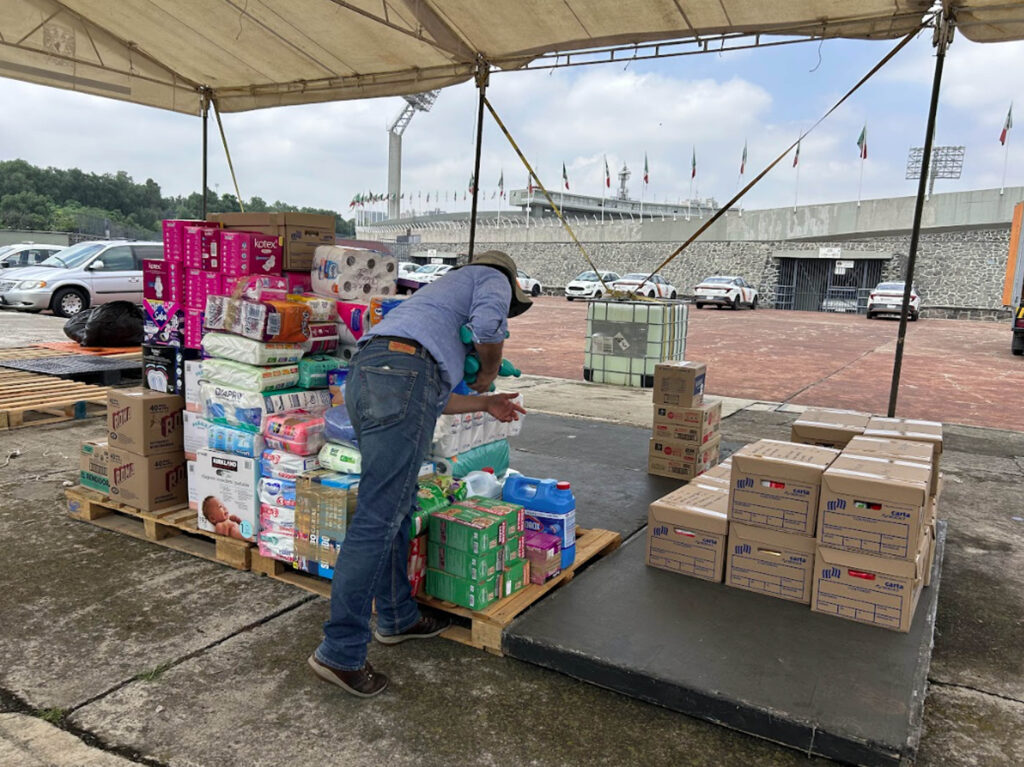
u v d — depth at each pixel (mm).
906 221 30703
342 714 2299
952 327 23594
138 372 8164
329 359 3438
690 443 4930
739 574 3070
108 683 2436
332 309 3404
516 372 2857
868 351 15109
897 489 2631
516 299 2646
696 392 4992
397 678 2521
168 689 2410
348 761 2074
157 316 3736
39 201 85250
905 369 12297
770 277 34219
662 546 3270
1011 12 4270
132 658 2598
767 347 15406
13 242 38500
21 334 12203
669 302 9812
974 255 29062
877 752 1996
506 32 5297
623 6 4762
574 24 5094
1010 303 15602
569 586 3070
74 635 2748
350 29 5477
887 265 31297
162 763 2041
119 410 3680
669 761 2119
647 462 5477
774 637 2633
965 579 3596
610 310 9844
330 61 6117
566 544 3184
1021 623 3139
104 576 3266
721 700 2219
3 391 6637
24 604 2984
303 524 3055
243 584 3213
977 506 4809
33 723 2207
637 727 2283
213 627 2830
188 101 6832
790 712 2143
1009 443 6789
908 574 2643
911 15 4520
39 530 3791
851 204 32344
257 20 5406
